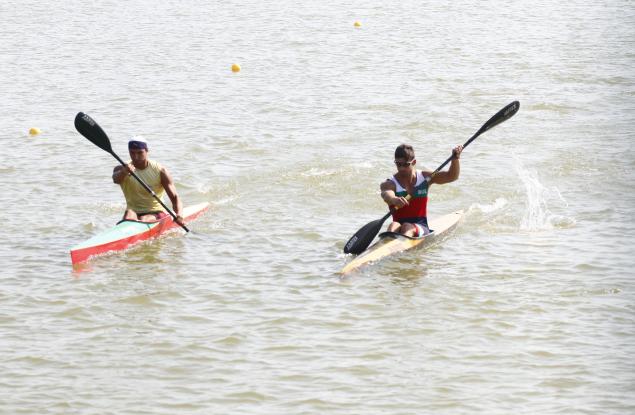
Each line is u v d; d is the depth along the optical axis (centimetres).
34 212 1886
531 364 1191
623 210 1836
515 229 1753
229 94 3039
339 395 1116
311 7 5234
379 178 2103
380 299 1427
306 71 3428
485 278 1505
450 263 1582
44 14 4997
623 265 1536
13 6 5297
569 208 1861
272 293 1456
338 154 2298
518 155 2272
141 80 3281
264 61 3638
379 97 2962
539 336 1276
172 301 1430
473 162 2227
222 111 2795
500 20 4719
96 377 1175
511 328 1306
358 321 1344
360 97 2966
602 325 1306
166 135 2509
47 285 1496
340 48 3919
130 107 2864
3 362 1216
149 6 5306
